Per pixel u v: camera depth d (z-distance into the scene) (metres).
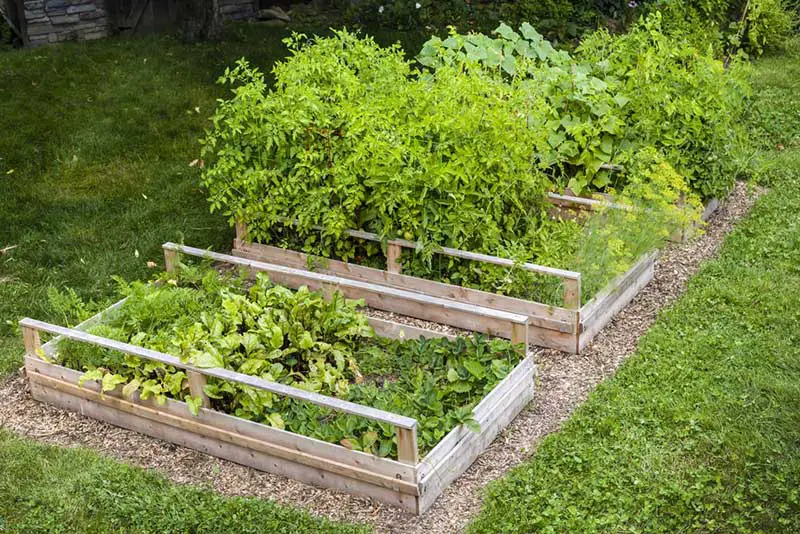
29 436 5.52
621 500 4.71
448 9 12.95
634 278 6.85
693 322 6.40
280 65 7.28
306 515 4.72
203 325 5.82
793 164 9.14
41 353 5.73
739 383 5.64
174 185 8.71
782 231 7.69
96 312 6.32
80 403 5.71
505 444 5.31
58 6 12.05
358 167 6.70
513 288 6.38
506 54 8.15
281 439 5.00
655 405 5.47
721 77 8.07
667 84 8.00
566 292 6.08
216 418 5.18
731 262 7.25
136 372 5.46
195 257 7.48
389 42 12.18
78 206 8.32
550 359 6.16
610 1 13.22
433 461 4.79
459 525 4.70
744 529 4.50
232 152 7.13
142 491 4.93
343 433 4.93
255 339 5.59
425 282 6.66
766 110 10.50
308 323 5.98
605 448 5.12
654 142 7.73
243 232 7.45
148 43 11.73
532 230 6.89
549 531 4.52
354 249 7.06
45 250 7.63
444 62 8.02
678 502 4.69
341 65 7.26
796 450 5.03
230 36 12.16
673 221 7.08
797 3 13.31
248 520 4.68
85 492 4.94
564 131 7.76
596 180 7.75
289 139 7.00
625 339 6.36
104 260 7.50
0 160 8.90
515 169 6.80
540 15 12.87
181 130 9.69
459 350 5.76
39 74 10.60
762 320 6.33
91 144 9.28
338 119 6.86
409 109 6.92
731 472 4.90
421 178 6.40
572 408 5.62
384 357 5.93
